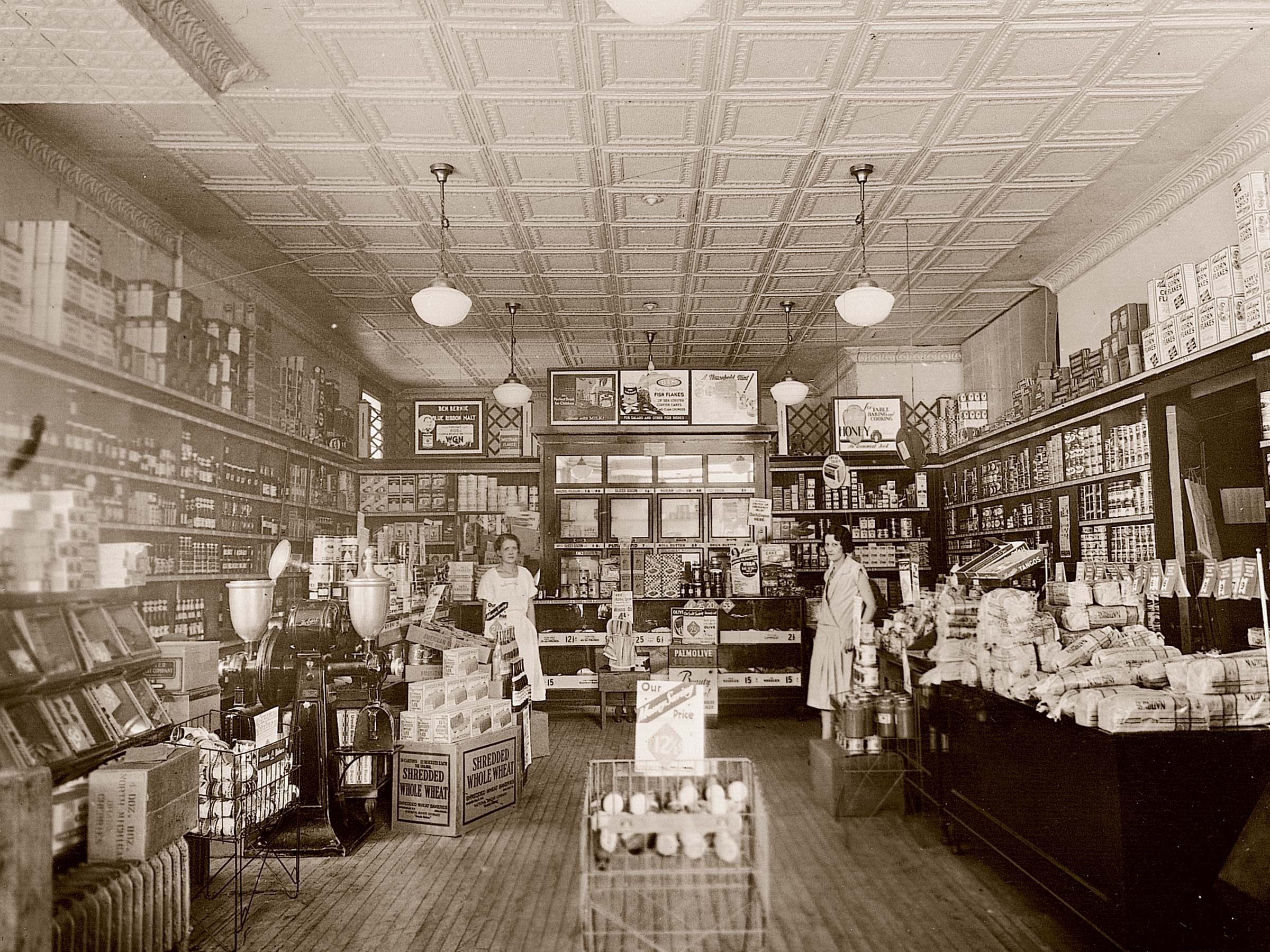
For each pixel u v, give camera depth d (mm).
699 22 3787
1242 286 4469
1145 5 3719
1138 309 5641
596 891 2574
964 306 8258
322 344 9055
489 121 4633
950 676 4031
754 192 5602
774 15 3748
